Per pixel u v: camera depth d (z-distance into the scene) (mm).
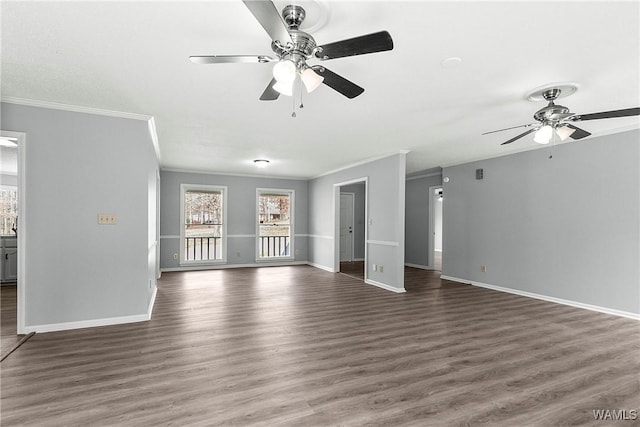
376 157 6078
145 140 3754
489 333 3459
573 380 2449
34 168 3287
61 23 1976
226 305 4531
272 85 2330
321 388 2305
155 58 2418
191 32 2084
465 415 2004
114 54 2361
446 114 3643
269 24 1673
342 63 2480
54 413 1976
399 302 4777
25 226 3258
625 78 2711
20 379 2387
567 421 1953
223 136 4641
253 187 8461
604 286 4297
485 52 2314
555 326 3703
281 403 2113
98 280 3547
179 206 7695
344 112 3602
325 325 3695
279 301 4789
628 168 4098
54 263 3365
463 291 5566
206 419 1935
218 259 8117
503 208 5629
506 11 1859
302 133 4461
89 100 3266
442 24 1989
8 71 2627
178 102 3318
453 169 6629
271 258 8633
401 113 3611
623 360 2799
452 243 6633
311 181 8930
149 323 3693
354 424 1909
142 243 3756
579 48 2254
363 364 2695
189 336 3299
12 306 4277
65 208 3402
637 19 1916
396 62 2465
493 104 3324
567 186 4723
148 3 1791
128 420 1916
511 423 1931
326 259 8008
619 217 4172
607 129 4238
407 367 2646
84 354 2830
